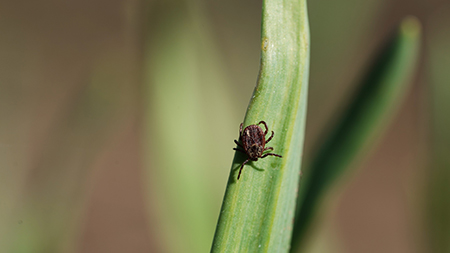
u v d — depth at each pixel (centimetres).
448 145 19
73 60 52
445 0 50
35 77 48
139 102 20
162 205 20
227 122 20
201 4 21
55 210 20
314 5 19
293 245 18
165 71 20
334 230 21
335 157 18
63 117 20
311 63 19
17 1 56
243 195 15
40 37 53
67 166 20
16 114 42
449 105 19
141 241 41
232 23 32
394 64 17
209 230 20
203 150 20
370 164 51
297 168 15
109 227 41
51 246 20
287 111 15
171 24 20
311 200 18
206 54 20
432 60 19
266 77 15
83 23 57
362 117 18
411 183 20
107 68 20
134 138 48
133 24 20
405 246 42
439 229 19
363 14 19
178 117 20
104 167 47
